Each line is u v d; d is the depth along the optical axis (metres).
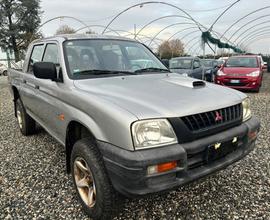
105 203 2.48
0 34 32.38
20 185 3.44
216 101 2.69
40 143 4.96
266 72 26.70
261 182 3.40
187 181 2.35
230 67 12.17
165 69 4.09
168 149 2.25
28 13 33.84
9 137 5.38
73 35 3.83
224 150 2.64
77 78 3.22
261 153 4.30
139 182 2.15
